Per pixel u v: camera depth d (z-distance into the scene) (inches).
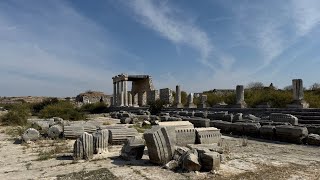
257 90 1378.0
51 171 328.8
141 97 2074.3
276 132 563.8
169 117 881.5
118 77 2004.2
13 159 395.5
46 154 421.1
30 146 501.0
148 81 1977.1
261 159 382.9
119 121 1080.8
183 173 312.3
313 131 546.9
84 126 596.1
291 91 1136.8
